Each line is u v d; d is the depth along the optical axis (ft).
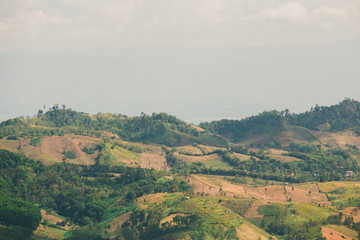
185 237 592.60
